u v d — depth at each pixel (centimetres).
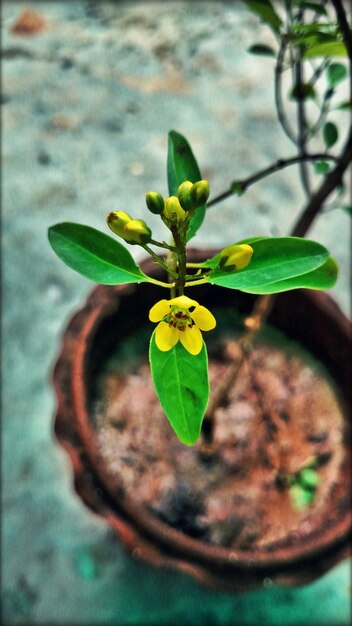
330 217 58
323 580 45
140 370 41
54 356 51
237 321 42
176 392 23
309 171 61
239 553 33
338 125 64
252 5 30
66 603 44
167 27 69
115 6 70
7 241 55
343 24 27
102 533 46
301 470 40
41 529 46
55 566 45
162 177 60
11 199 57
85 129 62
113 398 40
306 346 41
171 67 66
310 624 44
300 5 30
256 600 45
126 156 61
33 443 48
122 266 24
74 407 34
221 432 40
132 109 63
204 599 45
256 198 59
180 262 24
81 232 24
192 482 39
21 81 64
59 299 54
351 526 33
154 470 39
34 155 60
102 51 67
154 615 44
